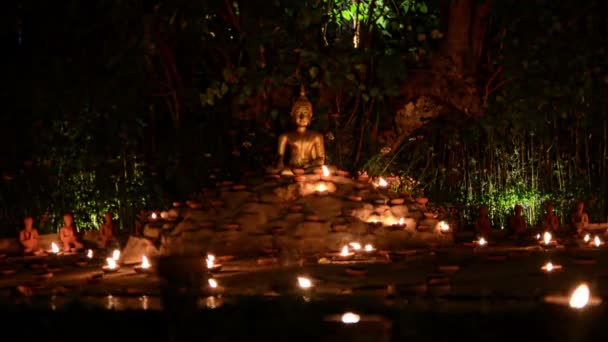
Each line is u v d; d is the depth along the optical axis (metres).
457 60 14.86
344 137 14.83
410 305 6.14
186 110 15.26
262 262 9.90
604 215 15.20
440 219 13.21
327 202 11.62
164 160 14.95
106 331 5.32
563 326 5.12
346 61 13.36
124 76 13.94
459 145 15.46
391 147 15.17
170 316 5.21
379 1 15.24
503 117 14.48
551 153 15.59
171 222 11.48
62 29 14.34
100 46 14.20
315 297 6.91
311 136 12.77
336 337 5.11
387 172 14.74
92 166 14.52
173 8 12.92
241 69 13.04
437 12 15.73
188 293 5.27
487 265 9.38
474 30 14.98
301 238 11.04
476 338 5.00
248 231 11.16
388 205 11.90
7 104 14.47
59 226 14.28
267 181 11.94
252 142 14.23
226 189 11.88
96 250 12.84
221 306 5.77
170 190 14.98
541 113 14.41
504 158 15.26
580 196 14.99
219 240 10.98
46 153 14.36
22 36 15.16
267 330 5.17
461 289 7.60
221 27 14.27
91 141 14.47
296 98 12.98
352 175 14.20
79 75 13.89
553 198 14.99
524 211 15.01
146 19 12.88
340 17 14.90
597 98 14.73
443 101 14.93
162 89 15.29
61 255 12.48
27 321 5.55
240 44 13.80
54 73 13.90
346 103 15.20
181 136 14.88
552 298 6.46
